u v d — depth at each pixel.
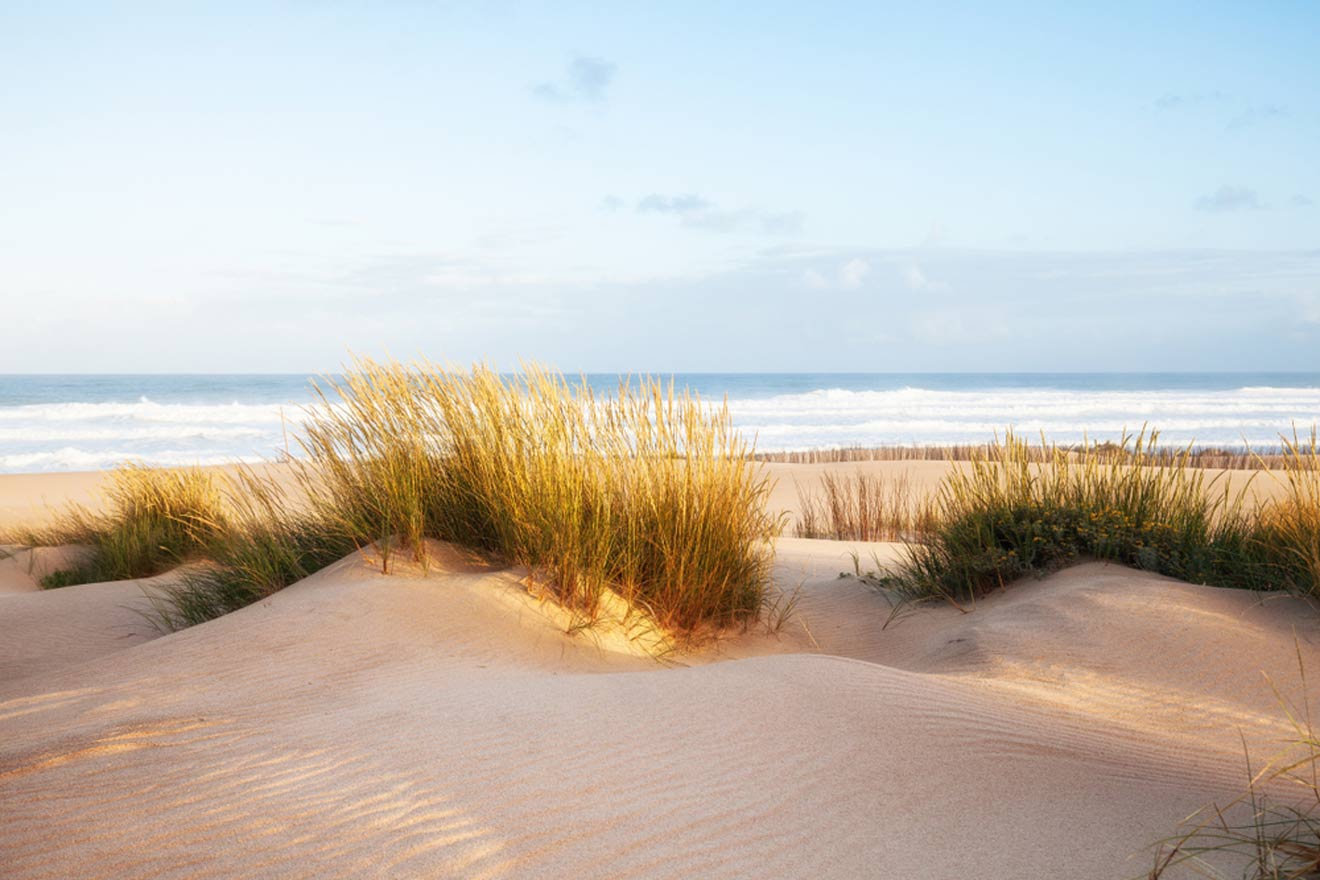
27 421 35.38
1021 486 7.00
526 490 5.34
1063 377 123.12
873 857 2.20
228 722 3.04
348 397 5.90
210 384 73.44
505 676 3.79
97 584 7.50
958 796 2.59
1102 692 4.09
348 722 3.00
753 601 5.74
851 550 9.11
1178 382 101.44
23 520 13.18
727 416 5.72
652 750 2.78
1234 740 3.51
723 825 2.33
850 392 60.28
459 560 5.46
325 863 2.05
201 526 8.30
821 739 2.93
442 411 5.90
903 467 18.72
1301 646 4.66
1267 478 13.21
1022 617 5.26
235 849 2.12
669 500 5.44
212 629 4.29
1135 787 2.77
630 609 5.16
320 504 5.97
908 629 5.78
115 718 3.12
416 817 2.28
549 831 2.24
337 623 4.30
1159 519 6.54
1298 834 2.30
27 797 2.40
